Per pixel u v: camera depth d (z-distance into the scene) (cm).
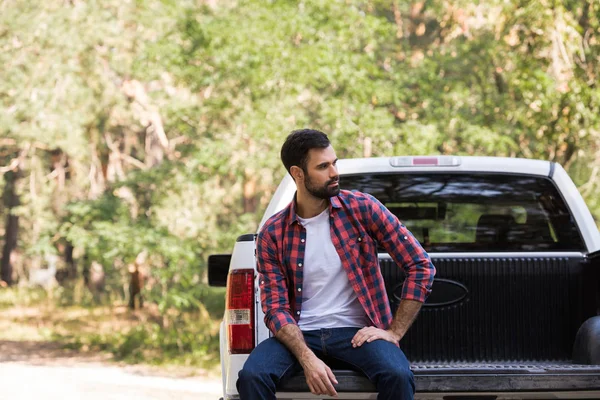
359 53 1725
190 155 1936
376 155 1652
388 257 609
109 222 1870
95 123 2455
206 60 1750
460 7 1728
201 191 2073
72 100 2153
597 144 1722
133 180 2028
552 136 1648
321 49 1634
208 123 1927
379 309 549
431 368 528
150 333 2081
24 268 4919
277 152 1692
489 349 616
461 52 1767
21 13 2091
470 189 680
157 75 1858
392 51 1889
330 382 519
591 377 521
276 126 1658
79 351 1900
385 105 1831
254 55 1625
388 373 517
